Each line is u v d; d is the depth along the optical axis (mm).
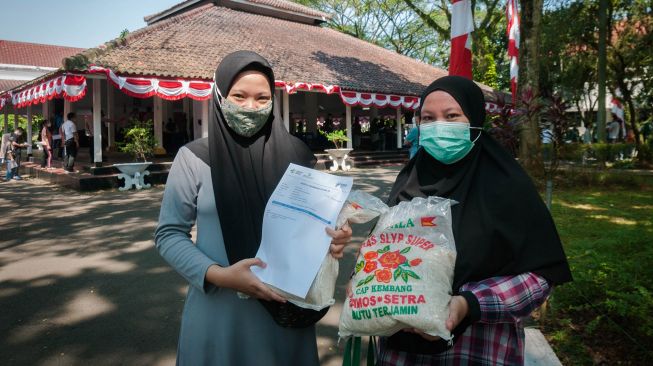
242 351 1638
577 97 24438
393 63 23703
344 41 24672
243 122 1631
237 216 1603
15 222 7902
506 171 1675
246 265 1474
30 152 19734
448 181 1731
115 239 6656
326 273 1504
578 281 3666
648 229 6488
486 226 1604
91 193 11312
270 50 17906
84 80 11508
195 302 1687
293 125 22438
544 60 21391
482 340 1600
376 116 23891
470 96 1774
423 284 1435
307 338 1736
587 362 2953
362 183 12930
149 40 14555
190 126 20094
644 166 16922
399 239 1582
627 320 3258
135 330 3715
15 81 33750
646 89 20875
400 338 1621
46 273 5145
